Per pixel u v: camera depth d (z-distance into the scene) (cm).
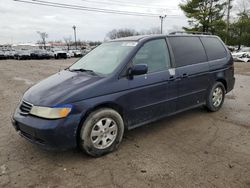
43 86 370
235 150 363
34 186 286
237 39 4794
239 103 632
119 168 320
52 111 312
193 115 527
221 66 538
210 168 314
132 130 447
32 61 2975
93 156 348
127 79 372
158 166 321
